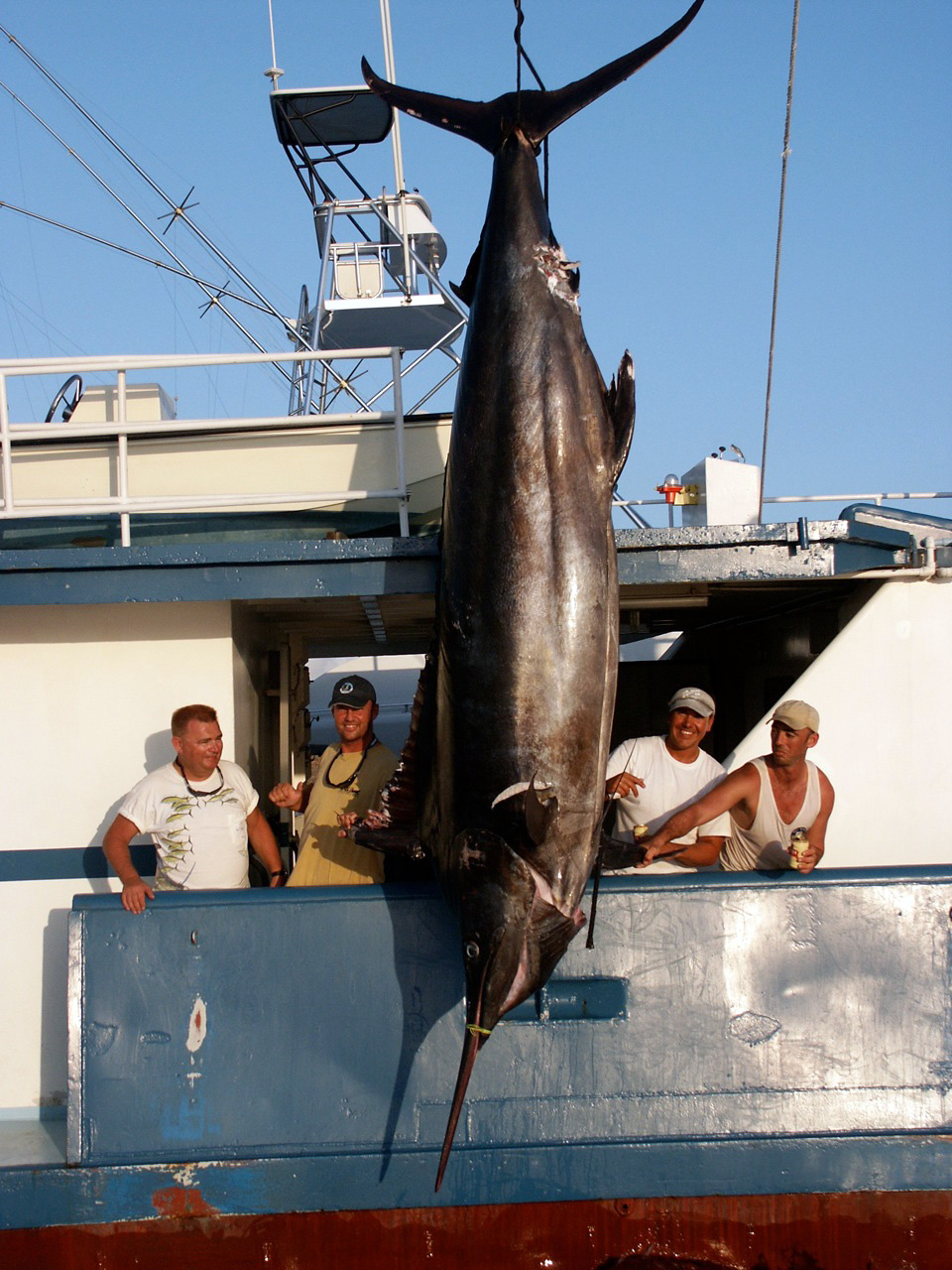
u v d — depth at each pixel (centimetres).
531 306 344
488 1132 390
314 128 778
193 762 426
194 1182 383
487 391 346
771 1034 399
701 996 399
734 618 718
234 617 494
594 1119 392
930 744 487
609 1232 390
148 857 478
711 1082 396
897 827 485
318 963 394
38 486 566
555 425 338
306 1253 385
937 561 468
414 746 385
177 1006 390
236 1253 383
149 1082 387
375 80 379
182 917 392
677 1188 392
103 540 552
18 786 479
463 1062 336
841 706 488
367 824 391
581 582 337
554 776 337
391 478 555
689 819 414
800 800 431
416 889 399
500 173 358
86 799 479
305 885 434
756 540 436
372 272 770
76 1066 386
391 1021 393
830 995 402
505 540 338
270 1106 388
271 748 644
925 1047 402
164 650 486
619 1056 395
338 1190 386
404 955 395
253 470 561
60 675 483
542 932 341
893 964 404
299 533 552
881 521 477
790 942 403
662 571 436
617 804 468
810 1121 396
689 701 452
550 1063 393
